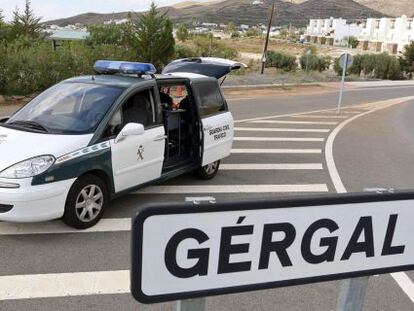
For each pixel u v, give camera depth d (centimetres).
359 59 5050
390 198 218
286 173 918
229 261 197
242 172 903
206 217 188
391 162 1080
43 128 579
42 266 476
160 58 2850
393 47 11625
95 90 634
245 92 2689
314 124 1611
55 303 412
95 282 451
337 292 453
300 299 438
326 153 1130
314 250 212
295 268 211
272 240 203
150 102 658
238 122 1562
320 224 209
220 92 823
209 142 763
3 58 1772
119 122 606
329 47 12475
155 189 746
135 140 614
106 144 575
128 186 618
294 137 1332
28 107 646
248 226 197
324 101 2472
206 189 769
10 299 416
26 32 2725
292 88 3114
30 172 508
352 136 1412
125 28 2886
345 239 217
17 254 498
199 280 194
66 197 535
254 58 6394
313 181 873
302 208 204
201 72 873
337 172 950
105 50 2303
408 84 4219
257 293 444
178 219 184
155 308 411
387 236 224
